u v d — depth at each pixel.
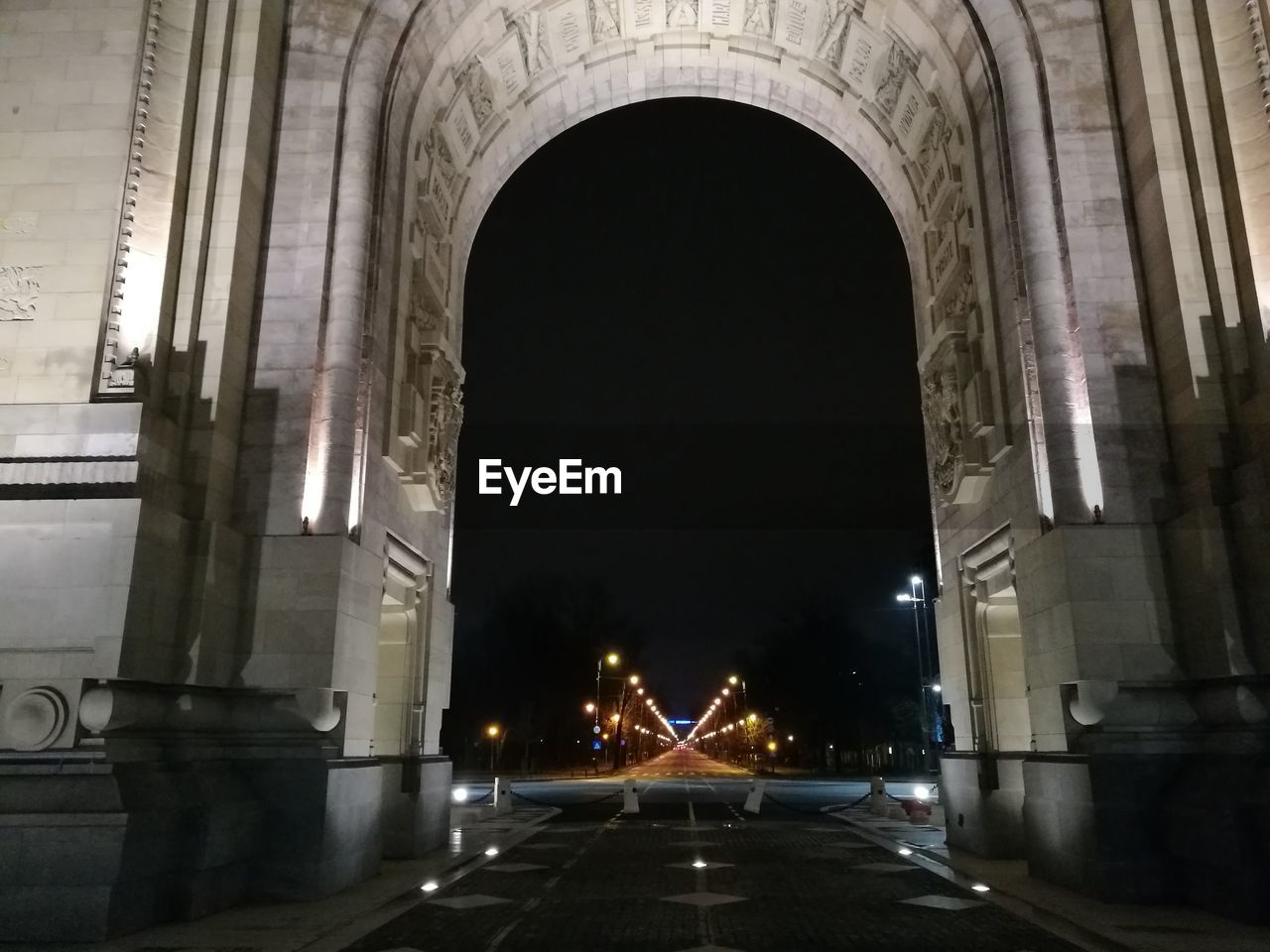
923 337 23.69
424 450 19.17
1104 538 14.60
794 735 94.62
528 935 11.00
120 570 12.51
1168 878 12.95
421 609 20.14
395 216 18.59
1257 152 15.08
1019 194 16.95
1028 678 16.19
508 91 23.91
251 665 14.56
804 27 23.58
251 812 13.35
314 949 10.32
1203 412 14.60
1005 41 17.78
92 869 10.80
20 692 12.12
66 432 13.52
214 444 14.85
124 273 14.51
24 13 15.91
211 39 16.55
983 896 13.66
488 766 82.94
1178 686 13.96
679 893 13.90
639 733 153.50
